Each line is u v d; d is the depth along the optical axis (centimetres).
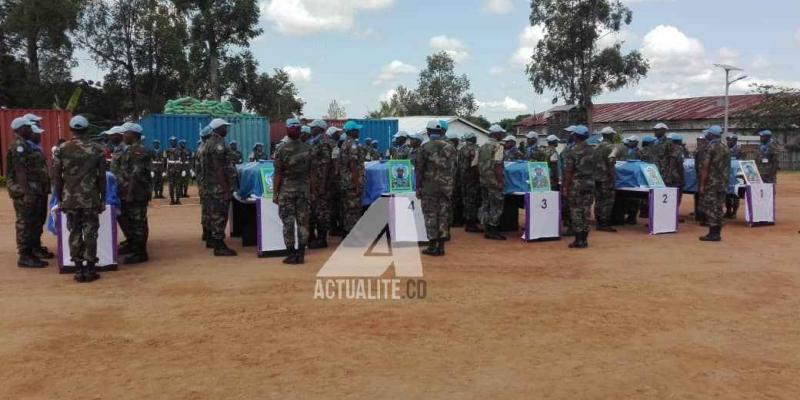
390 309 652
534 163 1125
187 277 805
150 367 488
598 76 3588
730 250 1020
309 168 894
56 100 3288
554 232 1127
